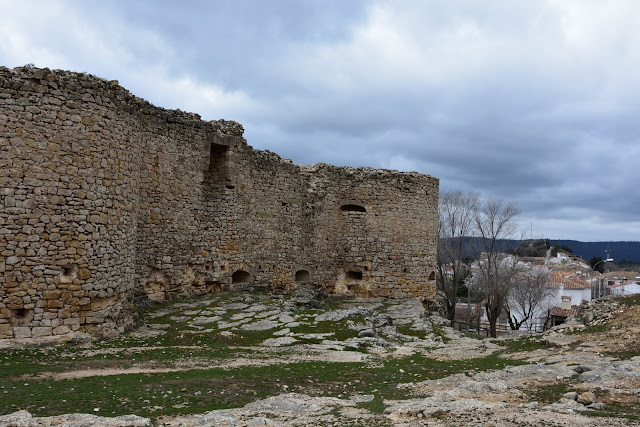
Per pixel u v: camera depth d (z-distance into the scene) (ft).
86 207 48.83
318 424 26.22
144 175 68.69
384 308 93.04
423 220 112.37
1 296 44.37
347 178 108.58
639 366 37.88
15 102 45.96
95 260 49.49
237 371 39.83
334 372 42.09
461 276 185.26
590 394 30.50
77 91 48.93
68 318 47.24
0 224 44.75
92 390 32.09
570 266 278.87
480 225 145.59
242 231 85.97
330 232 107.45
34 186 46.19
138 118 59.57
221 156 83.20
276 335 58.54
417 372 43.65
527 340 61.26
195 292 78.33
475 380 39.14
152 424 25.62
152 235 70.08
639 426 24.57
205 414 27.91
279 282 94.73
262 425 25.64
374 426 25.80
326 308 84.94
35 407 28.30
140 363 41.39
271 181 93.61
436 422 26.17
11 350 42.96
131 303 57.57
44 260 46.24
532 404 29.76
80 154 48.70
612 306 64.49
